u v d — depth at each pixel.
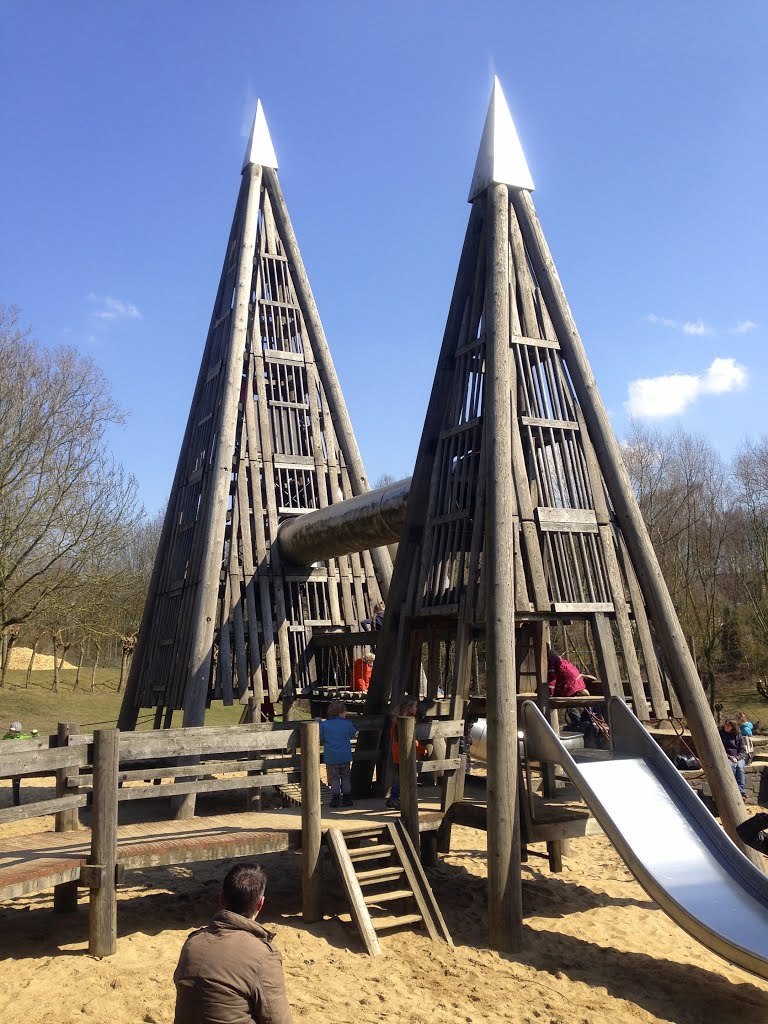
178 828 9.09
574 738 11.56
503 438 9.91
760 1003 7.61
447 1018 6.71
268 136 18.56
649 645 10.66
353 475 16.98
